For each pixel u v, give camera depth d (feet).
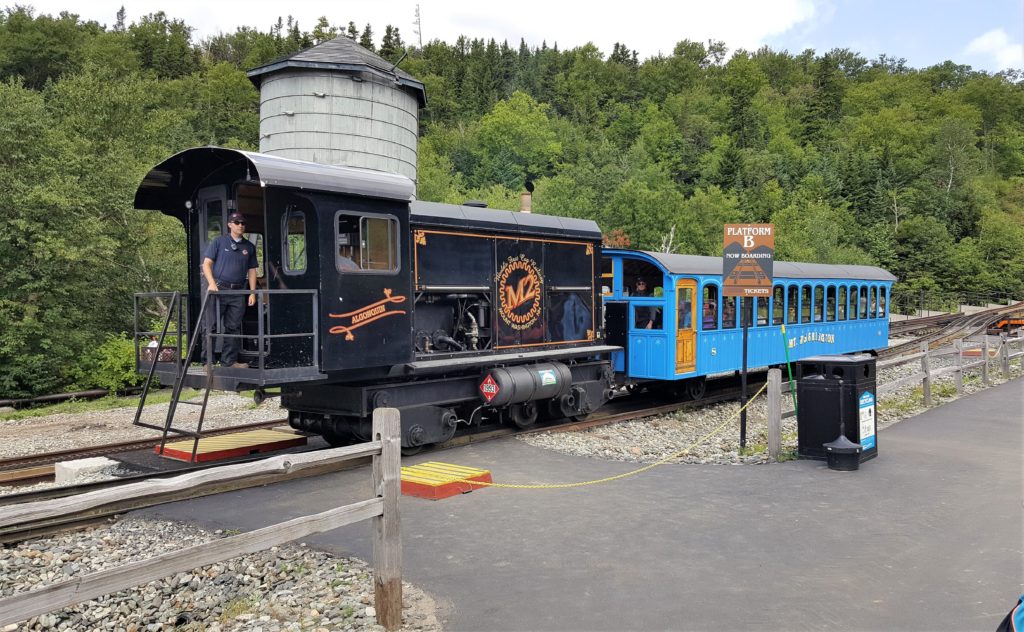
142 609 17.35
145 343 68.03
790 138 346.74
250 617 15.99
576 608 15.51
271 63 61.21
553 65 457.68
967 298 202.69
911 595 15.97
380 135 63.00
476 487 25.71
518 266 39.19
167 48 357.41
